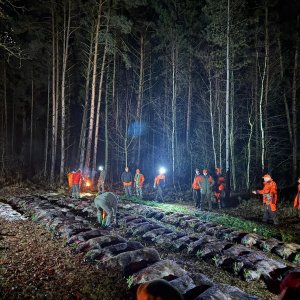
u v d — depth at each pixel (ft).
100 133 122.93
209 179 52.21
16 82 112.06
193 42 93.66
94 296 17.58
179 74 92.12
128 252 22.47
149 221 36.55
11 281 19.17
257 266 23.07
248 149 79.05
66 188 69.26
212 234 33.63
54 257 23.81
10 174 84.69
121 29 80.12
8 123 127.03
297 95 96.94
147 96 108.06
